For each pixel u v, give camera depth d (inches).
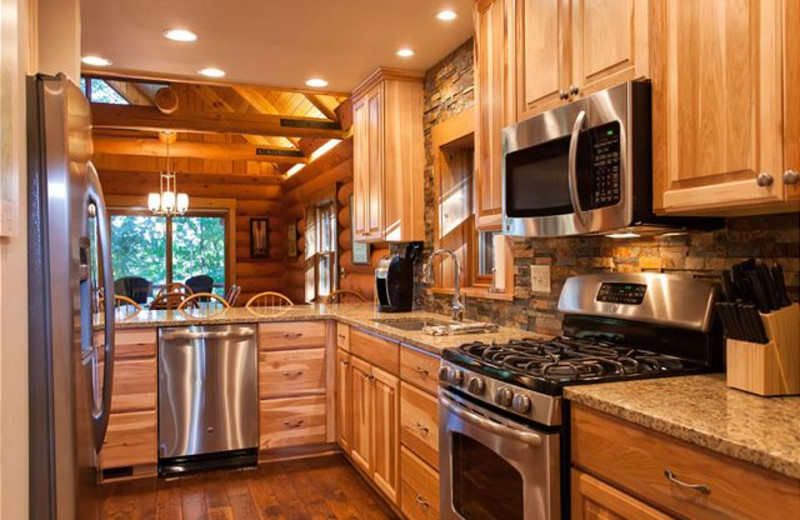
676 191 62.7
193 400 140.7
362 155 168.9
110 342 86.4
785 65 50.7
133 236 341.4
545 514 64.1
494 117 101.4
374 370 121.6
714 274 72.6
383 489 116.4
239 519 115.3
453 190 147.5
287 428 147.9
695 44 60.1
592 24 75.2
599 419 59.1
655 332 77.4
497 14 99.9
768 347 57.8
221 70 155.2
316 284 288.4
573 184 73.7
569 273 98.8
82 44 135.9
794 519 40.4
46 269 66.2
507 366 73.3
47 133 66.4
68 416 67.2
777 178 51.7
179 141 295.4
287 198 345.7
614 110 68.4
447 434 85.8
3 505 56.4
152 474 139.2
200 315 149.8
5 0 54.6
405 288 153.5
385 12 119.1
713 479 46.4
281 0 113.4
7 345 57.8
